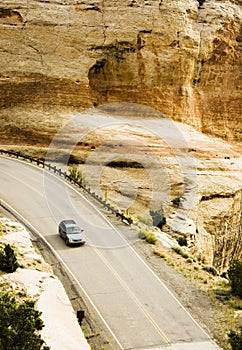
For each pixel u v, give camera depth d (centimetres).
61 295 2294
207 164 4991
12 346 1648
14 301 1836
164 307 2369
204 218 4566
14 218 3192
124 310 2309
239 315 2361
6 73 5228
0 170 4181
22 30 5341
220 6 6325
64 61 5362
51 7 5459
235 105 6581
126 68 5562
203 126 6319
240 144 6625
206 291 2573
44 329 1959
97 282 2525
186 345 2100
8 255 2398
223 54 6334
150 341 2106
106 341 2081
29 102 5184
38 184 3894
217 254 4728
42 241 2927
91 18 5500
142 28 5538
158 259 2864
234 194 4881
